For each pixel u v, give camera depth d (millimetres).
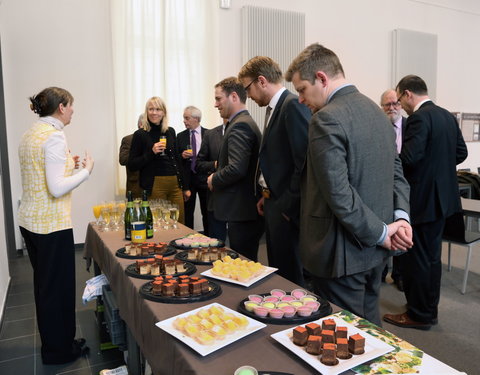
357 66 6398
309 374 804
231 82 2250
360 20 6344
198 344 904
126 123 4770
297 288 1294
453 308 2867
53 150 1824
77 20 4520
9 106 4281
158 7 4848
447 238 3148
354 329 951
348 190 1237
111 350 2277
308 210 1416
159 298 1198
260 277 1365
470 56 7707
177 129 5047
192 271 1452
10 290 3316
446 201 2348
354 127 1272
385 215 1372
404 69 6750
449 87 7523
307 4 5859
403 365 810
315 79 1390
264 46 5488
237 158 2117
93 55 4625
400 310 2824
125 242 1972
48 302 2039
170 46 4930
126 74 4727
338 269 1316
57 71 4473
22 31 4293
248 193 2250
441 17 7215
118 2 4617
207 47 5133
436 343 2334
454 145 2387
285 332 945
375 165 1323
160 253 1671
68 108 1947
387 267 3480
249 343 939
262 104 2064
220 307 1096
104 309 2188
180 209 3502
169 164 3408
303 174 1478
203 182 4176
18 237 4348
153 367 1124
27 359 2191
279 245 2039
